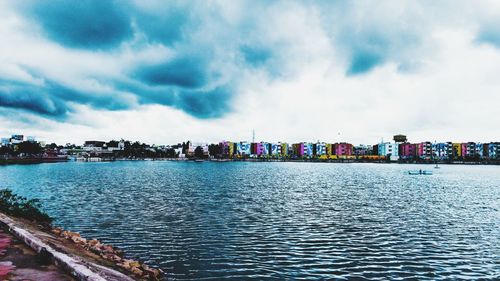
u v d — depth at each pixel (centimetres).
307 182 8225
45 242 1325
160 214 3394
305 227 2889
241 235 2573
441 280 1748
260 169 16400
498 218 3472
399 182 8825
